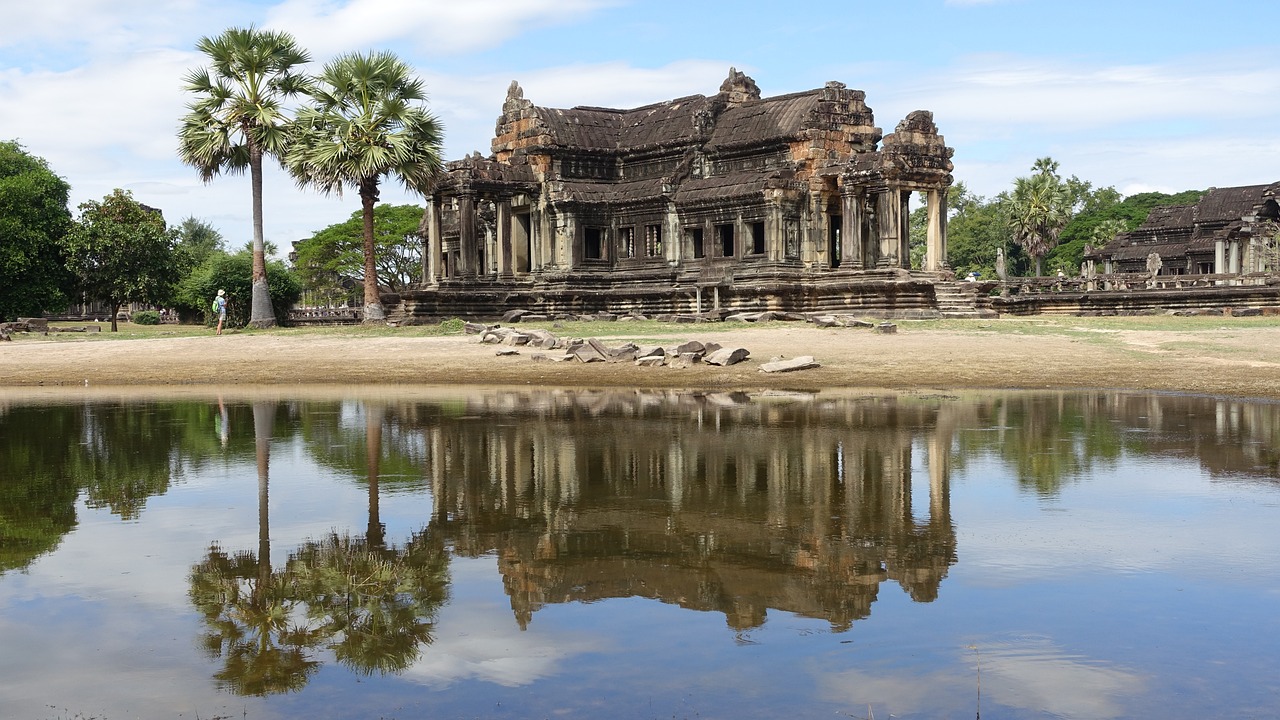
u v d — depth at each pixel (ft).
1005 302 186.80
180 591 35.06
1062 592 33.68
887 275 162.30
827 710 25.04
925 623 30.96
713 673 27.40
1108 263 298.97
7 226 204.13
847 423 72.23
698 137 182.50
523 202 193.77
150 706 25.95
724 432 68.54
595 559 38.40
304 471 56.75
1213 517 43.70
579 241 189.47
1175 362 102.27
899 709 25.12
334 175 167.22
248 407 87.71
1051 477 52.60
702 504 47.37
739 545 40.11
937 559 37.70
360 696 26.32
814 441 64.39
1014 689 26.18
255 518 45.65
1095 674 27.07
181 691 26.81
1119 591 33.68
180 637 30.76
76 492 51.57
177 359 125.90
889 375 101.35
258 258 173.99
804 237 171.53
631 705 25.49
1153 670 27.35
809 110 171.22
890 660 28.17
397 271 331.57
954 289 167.84
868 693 26.05
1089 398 85.56
